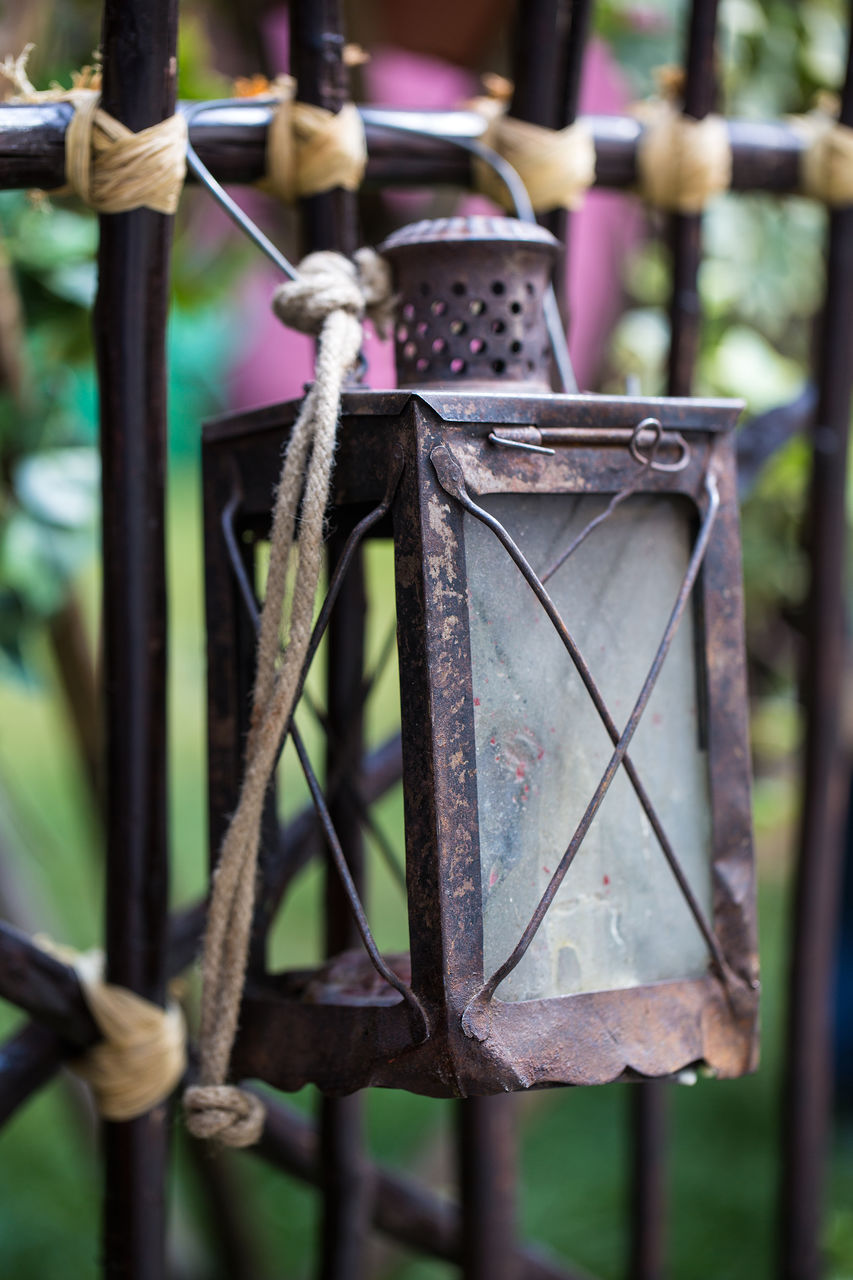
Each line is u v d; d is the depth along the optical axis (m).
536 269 0.83
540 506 0.80
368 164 0.95
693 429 0.81
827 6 1.34
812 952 1.13
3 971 0.88
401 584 0.77
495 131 0.96
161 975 0.91
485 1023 0.77
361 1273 1.04
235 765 0.85
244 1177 1.52
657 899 0.82
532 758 0.79
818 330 1.08
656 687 0.82
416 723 0.77
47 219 1.14
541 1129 1.93
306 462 0.79
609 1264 1.57
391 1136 1.82
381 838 0.93
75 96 0.85
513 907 0.78
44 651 1.62
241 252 1.35
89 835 1.60
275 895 0.87
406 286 0.83
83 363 1.21
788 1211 1.15
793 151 1.04
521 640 0.79
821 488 1.09
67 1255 1.60
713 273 1.37
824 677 1.10
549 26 0.94
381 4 1.30
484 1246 1.03
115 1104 0.91
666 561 0.82
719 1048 0.82
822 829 1.12
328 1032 0.80
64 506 1.17
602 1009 0.79
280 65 1.40
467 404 0.77
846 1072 1.89
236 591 0.85
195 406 1.57
